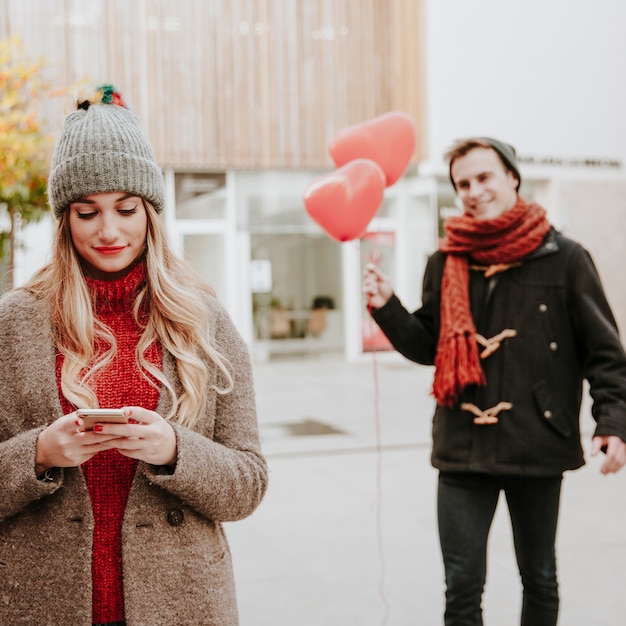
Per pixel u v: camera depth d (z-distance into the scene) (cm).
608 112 1513
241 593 397
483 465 261
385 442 759
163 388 170
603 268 1515
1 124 710
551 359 265
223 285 1447
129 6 1331
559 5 1481
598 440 252
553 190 1492
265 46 1398
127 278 177
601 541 468
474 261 283
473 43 1447
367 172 327
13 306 171
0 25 1267
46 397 163
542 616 265
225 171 1433
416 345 294
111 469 165
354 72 1433
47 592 157
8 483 151
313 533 491
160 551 163
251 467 173
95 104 179
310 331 1488
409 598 391
